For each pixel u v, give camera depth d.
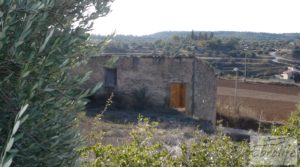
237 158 5.37
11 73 2.46
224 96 32.78
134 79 22.59
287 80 54.91
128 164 4.80
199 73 23.03
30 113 2.50
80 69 3.46
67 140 2.94
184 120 19.69
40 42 2.64
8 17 2.39
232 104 27.44
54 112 2.78
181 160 5.23
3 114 2.52
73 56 3.04
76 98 2.99
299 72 57.28
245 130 21.50
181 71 22.45
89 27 3.24
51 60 2.61
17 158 2.56
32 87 2.44
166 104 22.44
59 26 2.95
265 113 27.27
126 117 19.23
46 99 2.62
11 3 2.45
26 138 2.55
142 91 22.52
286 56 75.69
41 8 2.55
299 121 6.93
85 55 3.28
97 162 4.65
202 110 23.52
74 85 2.97
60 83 2.76
